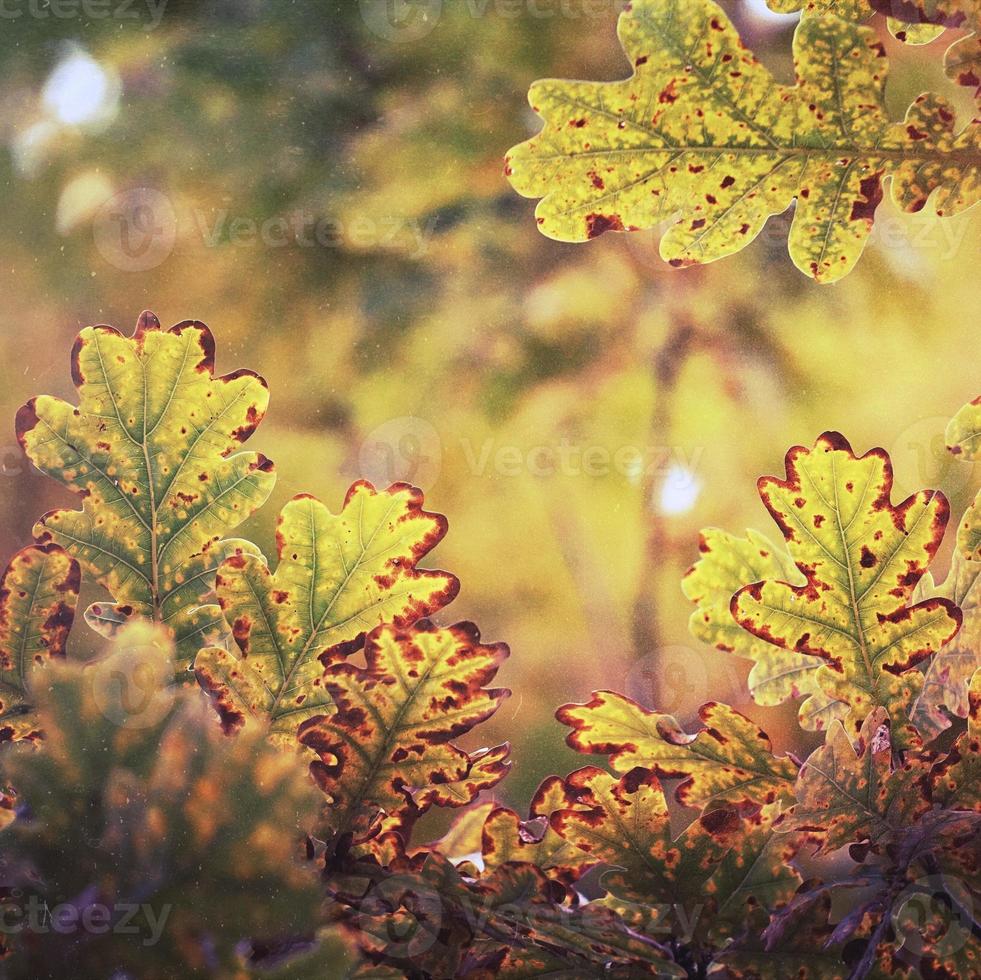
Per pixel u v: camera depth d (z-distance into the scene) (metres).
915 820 1.51
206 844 1.47
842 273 1.54
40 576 1.52
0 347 3.03
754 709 1.98
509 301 3.97
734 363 3.79
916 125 1.54
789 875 1.51
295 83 3.81
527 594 3.40
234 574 1.52
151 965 1.46
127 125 3.67
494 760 1.52
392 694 1.51
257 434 3.58
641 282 3.93
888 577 1.53
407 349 3.85
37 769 1.47
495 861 1.51
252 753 1.47
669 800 1.79
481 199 3.96
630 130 1.54
